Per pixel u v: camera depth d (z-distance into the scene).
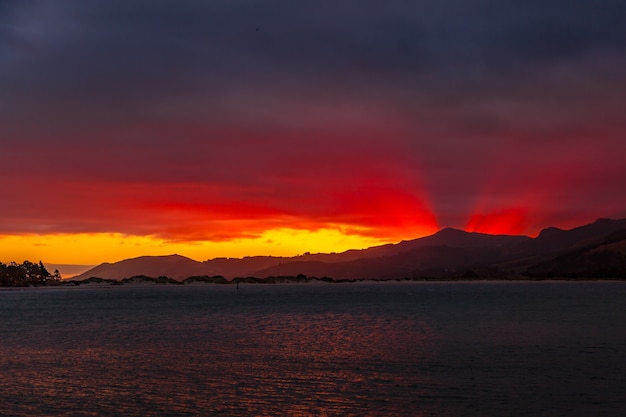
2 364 44.78
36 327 79.88
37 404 31.52
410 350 51.28
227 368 42.12
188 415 29.34
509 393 33.41
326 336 64.75
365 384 36.03
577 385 35.22
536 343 55.25
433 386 35.34
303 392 34.00
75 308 133.62
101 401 32.12
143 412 29.88
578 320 82.19
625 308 111.69
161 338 63.56
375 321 87.19
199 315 105.25
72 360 46.72
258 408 30.55
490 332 66.69
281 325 81.25
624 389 34.12
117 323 86.56
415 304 139.88
